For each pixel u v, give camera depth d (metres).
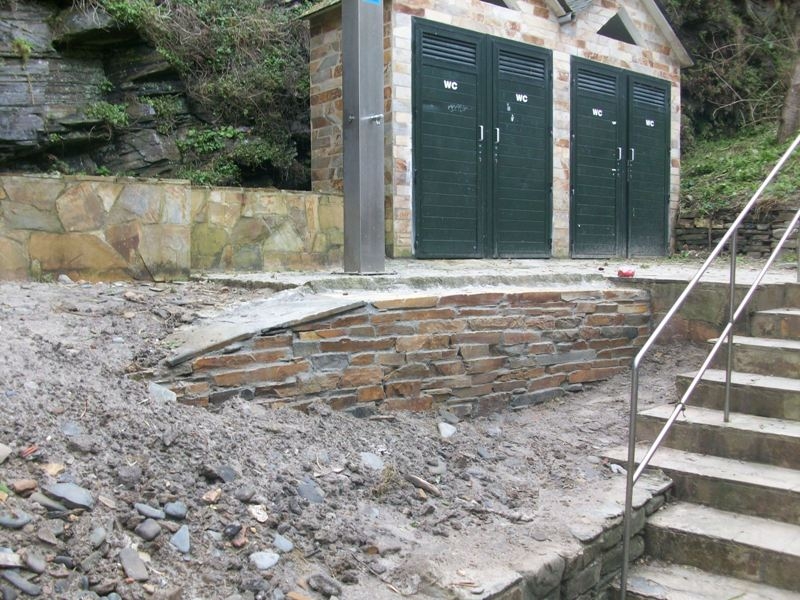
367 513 3.44
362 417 4.50
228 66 10.68
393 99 8.40
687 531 3.95
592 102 10.41
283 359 4.21
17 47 9.04
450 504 3.74
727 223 11.27
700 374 4.27
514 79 9.48
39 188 5.36
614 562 3.77
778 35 16.00
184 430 3.42
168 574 2.69
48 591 2.42
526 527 3.63
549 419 5.30
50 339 4.02
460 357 5.08
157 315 4.64
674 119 11.67
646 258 11.09
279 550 2.97
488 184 9.26
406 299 4.79
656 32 11.28
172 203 5.90
